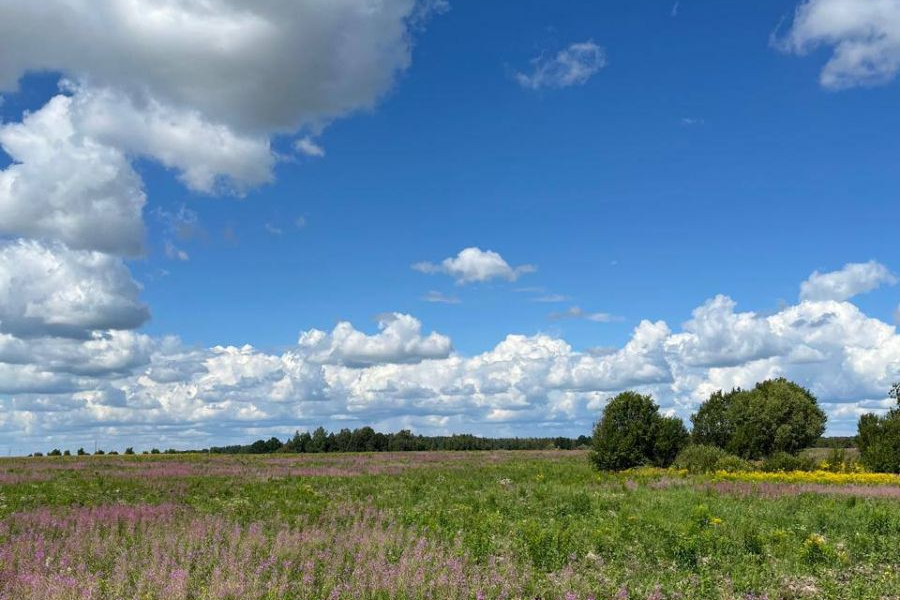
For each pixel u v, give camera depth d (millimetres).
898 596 13289
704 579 13750
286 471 46312
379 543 15336
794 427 58969
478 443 114500
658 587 12938
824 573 14797
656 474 43000
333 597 11938
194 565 14039
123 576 12523
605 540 17031
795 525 20359
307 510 22891
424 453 83188
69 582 11922
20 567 13164
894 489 32906
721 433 63531
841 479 39062
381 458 68812
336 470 47375
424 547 14938
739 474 41531
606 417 50281
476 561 14930
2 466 50594
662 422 49875
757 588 13633
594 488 32125
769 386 64812
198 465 53312
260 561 13797
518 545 16391
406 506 24422
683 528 17938
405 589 12172
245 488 33031
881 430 49812
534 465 55156
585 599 12492
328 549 15109
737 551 16625
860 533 18859
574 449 105875
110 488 32875
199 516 20781
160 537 15938
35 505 25172
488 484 35406
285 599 11945
